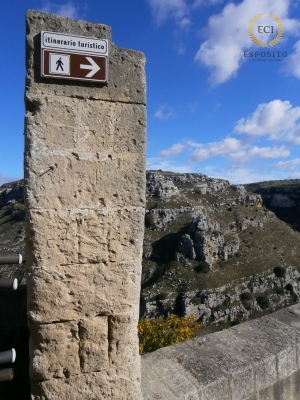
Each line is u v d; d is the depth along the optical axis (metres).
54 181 2.64
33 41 2.60
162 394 3.21
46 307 2.67
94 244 2.76
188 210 50.38
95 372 2.82
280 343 4.16
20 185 70.94
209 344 4.15
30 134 2.59
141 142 2.87
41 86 2.62
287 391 3.99
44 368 2.71
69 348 2.75
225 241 44.56
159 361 3.77
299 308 5.23
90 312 2.78
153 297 37.84
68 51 2.65
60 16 2.66
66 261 2.69
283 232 52.66
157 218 49.53
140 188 2.87
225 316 36.44
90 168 2.73
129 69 2.83
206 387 3.36
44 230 2.62
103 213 2.77
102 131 2.76
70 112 2.68
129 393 2.90
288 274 42.50
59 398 2.75
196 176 68.62
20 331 4.31
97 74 2.72
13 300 4.35
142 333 10.80
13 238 45.81
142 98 2.86
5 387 3.48
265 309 37.38
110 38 2.78
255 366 3.72
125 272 2.86
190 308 36.03
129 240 2.86
